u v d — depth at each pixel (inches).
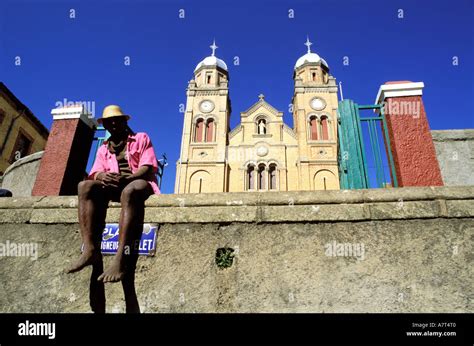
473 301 91.4
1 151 633.6
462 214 101.5
